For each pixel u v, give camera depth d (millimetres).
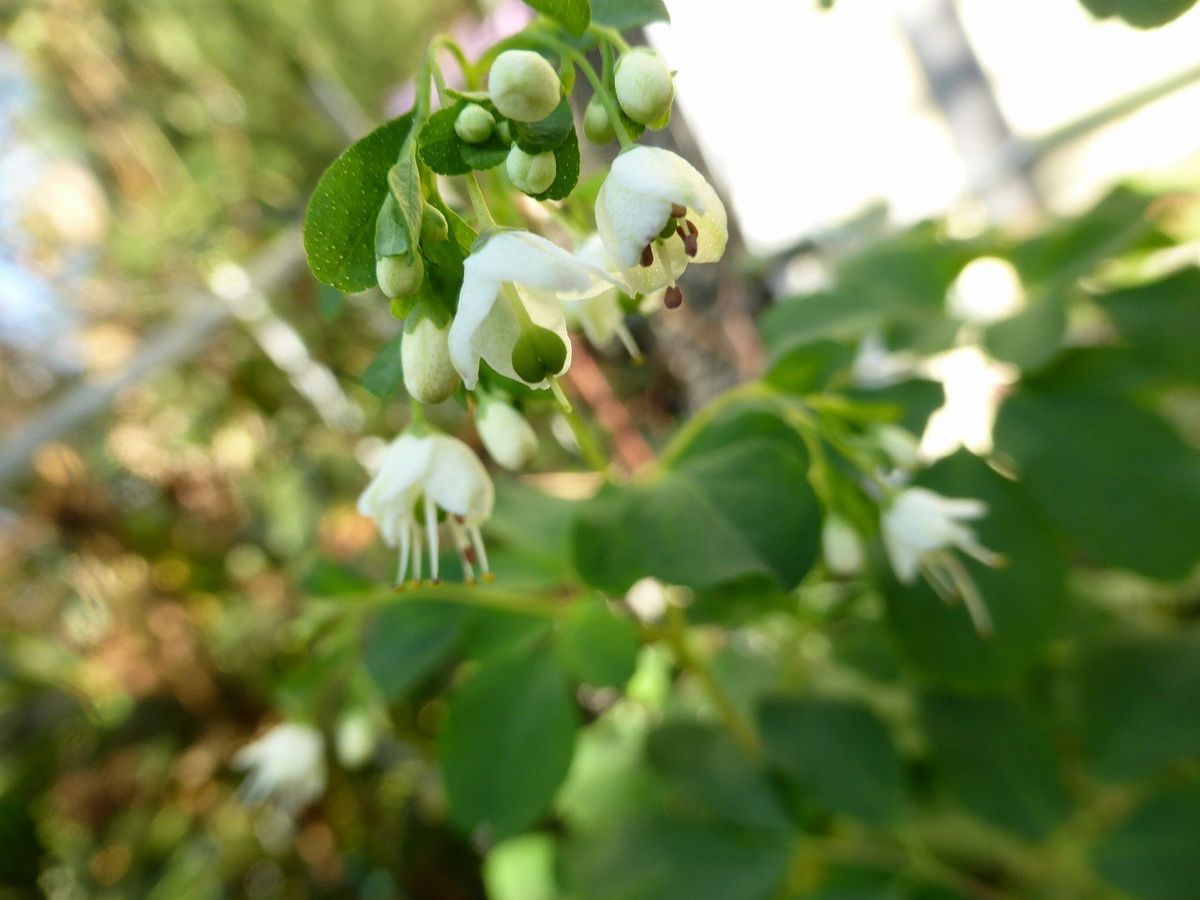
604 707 129
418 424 51
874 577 74
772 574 55
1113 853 69
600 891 77
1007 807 73
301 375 146
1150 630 78
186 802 128
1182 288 77
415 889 121
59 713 125
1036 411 75
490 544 106
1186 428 108
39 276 143
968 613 71
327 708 125
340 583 80
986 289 123
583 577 57
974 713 76
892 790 74
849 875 74
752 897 73
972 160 172
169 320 145
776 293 167
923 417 79
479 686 77
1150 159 157
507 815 72
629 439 118
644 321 136
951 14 162
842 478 68
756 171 170
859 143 173
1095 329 99
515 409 57
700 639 118
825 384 68
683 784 80
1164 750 70
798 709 78
